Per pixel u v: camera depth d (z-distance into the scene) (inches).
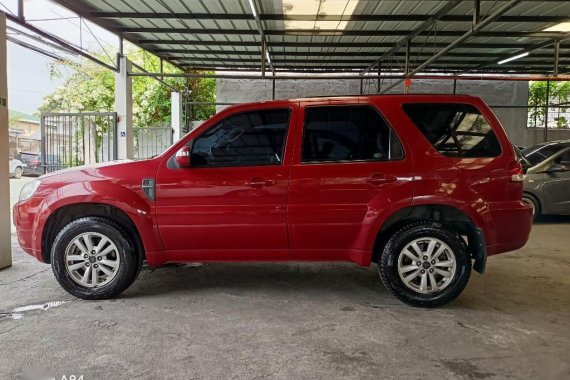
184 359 114.0
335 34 377.1
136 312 146.8
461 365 111.8
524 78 391.5
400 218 155.1
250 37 398.9
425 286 151.8
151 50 451.2
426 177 149.4
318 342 124.6
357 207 151.2
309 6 306.7
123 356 115.3
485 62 501.4
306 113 156.6
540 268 205.5
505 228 152.0
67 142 400.2
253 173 152.7
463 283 151.2
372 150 153.3
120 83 398.3
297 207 151.9
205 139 157.2
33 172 890.1
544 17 331.6
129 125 408.8
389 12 321.4
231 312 147.3
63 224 162.9
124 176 155.2
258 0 294.0
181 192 153.1
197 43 418.6
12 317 142.0
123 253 156.9
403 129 152.5
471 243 156.7
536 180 313.3
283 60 493.0
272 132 156.4
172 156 156.0
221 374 106.6
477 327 135.9
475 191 149.8
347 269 202.5
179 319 140.9
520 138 586.2
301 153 154.2
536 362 113.7
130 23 360.5
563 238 275.0
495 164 151.6
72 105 741.3
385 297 163.9
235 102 586.6
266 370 108.7
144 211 153.3
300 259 158.4
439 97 155.9
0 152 199.8
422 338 127.6
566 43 413.1
